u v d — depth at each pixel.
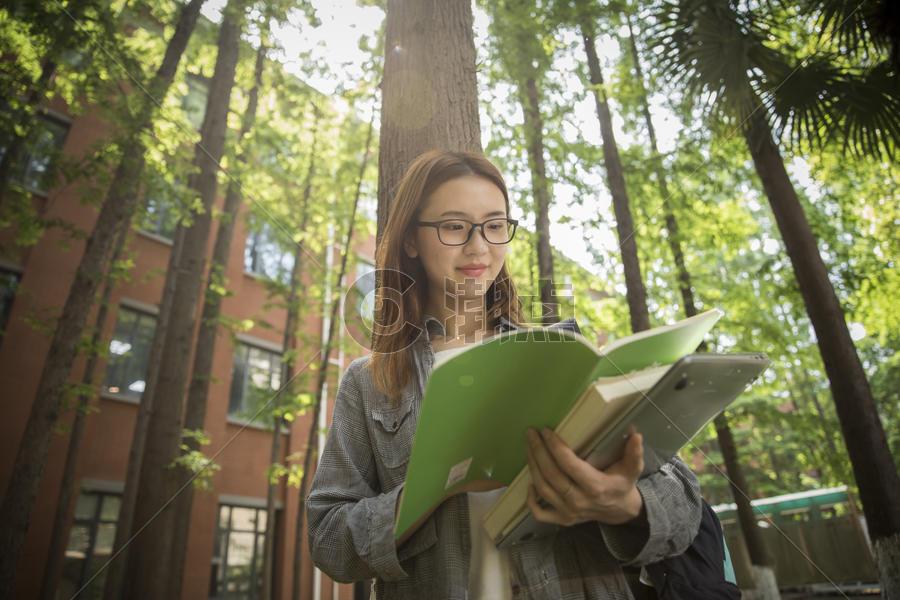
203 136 1.92
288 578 5.56
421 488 0.40
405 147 1.03
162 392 2.15
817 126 1.96
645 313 2.61
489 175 0.61
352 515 0.48
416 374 0.58
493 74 2.78
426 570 0.47
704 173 2.68
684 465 0.49
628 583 0.45
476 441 0.38
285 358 3.94
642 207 2.90
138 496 2.02
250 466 5.24
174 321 2.15
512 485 0.42
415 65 1.08
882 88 1.72
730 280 3.11
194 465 2.22
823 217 2.66
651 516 0.40
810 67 1.81
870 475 1.99
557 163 2.71
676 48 2.14
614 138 2.72
